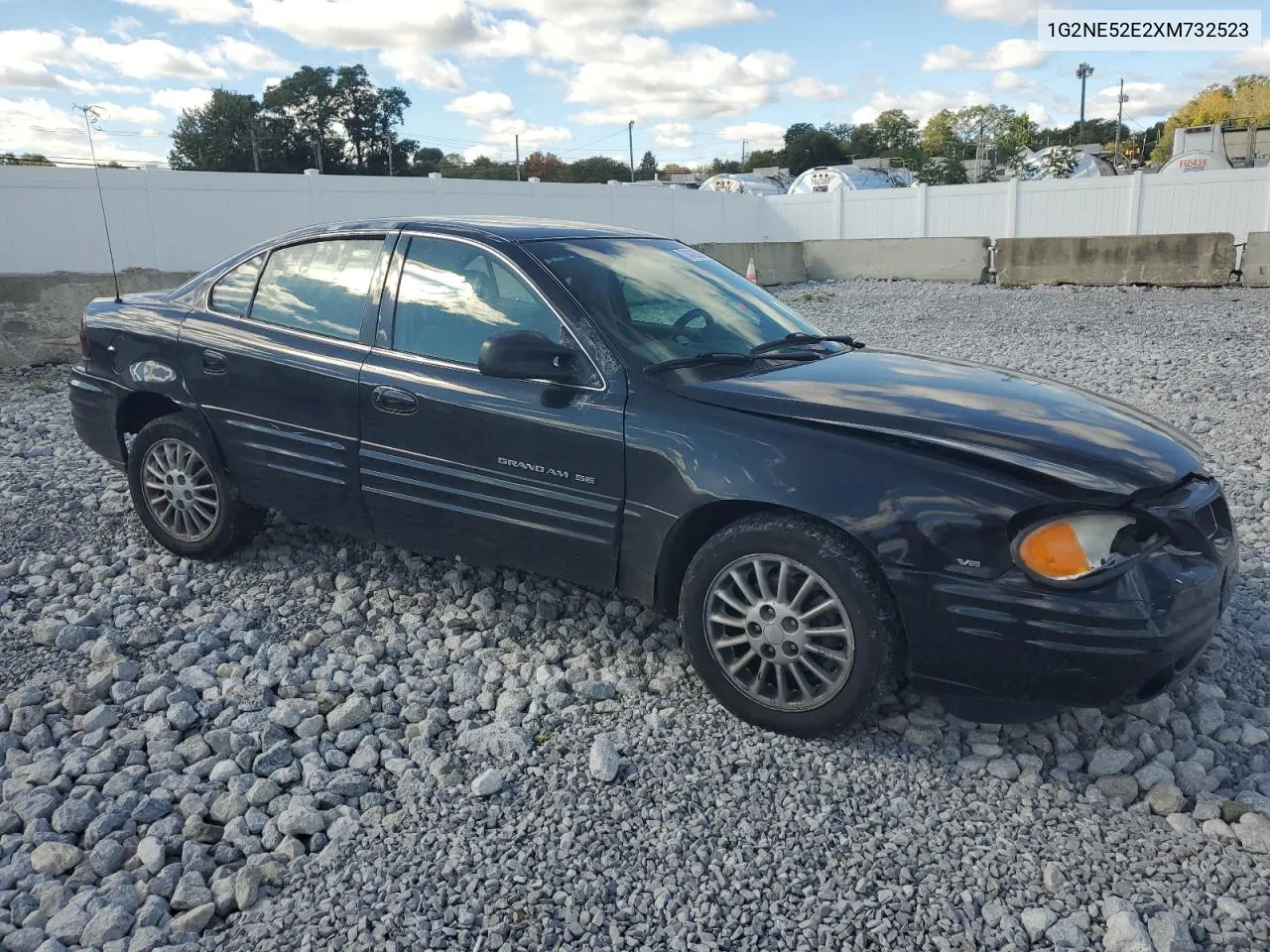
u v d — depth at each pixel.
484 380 3.73
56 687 3.69
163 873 2.71
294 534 5.06
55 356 10.14
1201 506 3.11
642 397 3.45
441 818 2.94
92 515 5.46
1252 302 14.95
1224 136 38.94
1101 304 15.45
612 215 24.02
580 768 3.19
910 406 3.29
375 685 3.69
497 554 3.84
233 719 3.48
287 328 4.33
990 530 2.91
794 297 18.06
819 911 2.56
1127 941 2.42
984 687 3.01
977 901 2.61
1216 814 2.92
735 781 3.10
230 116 62.50
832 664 3.20
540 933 2.50
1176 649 2.87
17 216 15.21
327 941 2.47
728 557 3.28
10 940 2.47
